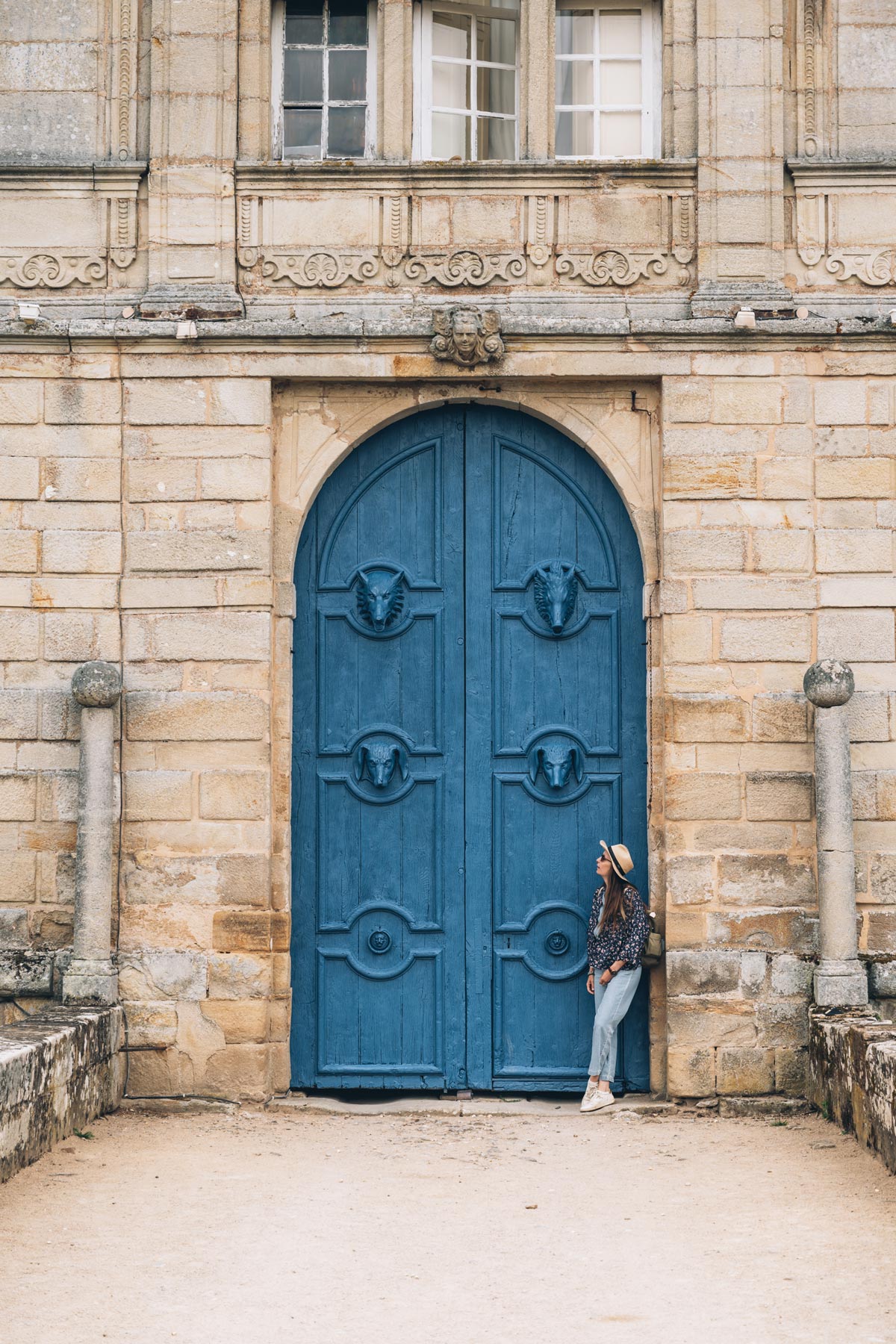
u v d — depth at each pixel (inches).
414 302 464.8
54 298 467.5
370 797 470.3
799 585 454.3
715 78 466.3
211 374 460.4
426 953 467.5
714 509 456.8
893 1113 361.4
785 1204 344.2
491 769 471.8
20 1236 315.6
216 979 447.2
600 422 469.1
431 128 480.7
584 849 469.4
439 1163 390.3
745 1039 444.8
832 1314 271.7
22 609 459.2
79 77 472.1
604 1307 277.4
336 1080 464.4
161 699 454.6
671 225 466.6
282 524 466.9
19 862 454.0
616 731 470.3
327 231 466.9
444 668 473.4
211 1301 280.7
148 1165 379.2
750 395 458.6
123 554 459.5
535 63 470.6
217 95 468.1
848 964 437.4
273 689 462.3
